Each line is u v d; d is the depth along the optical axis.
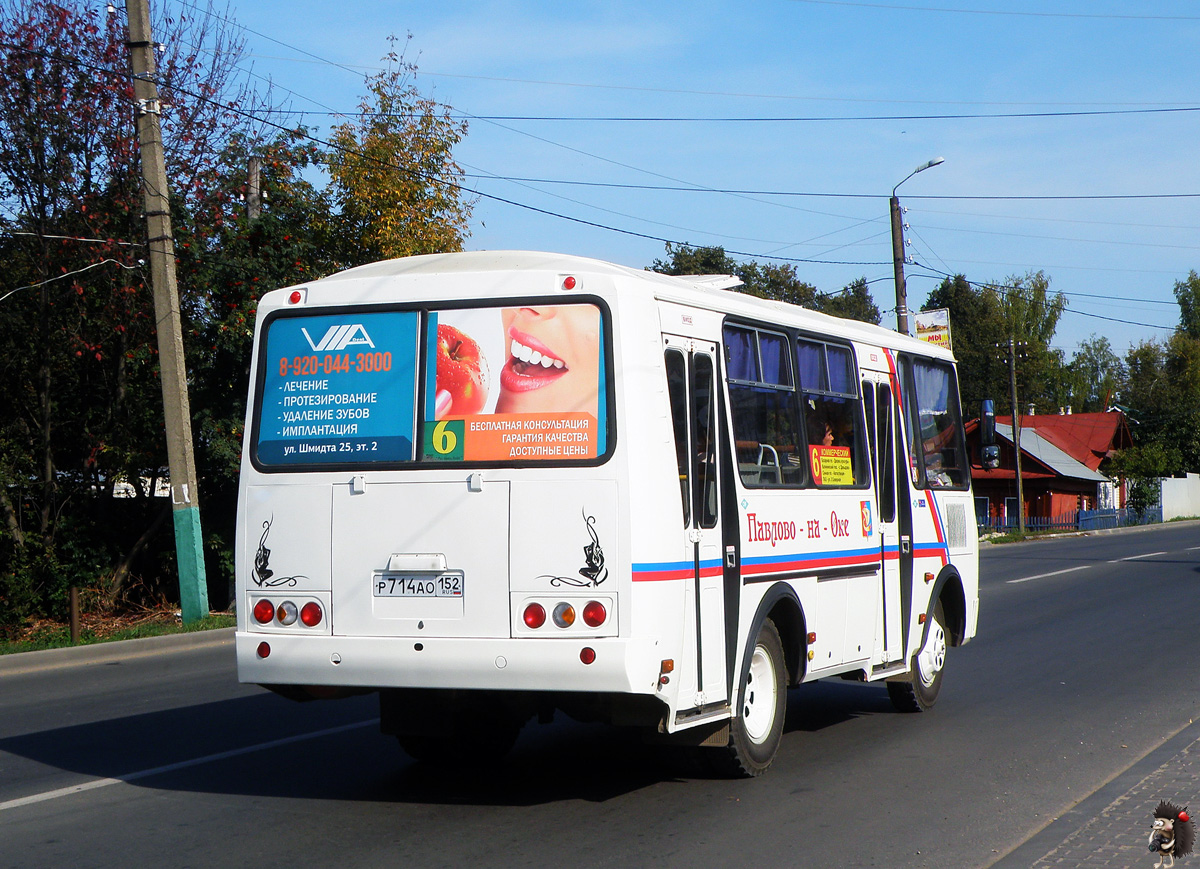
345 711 11.02
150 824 7.05
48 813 7.32
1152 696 11.23
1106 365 105.94
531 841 6.63
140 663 14.89
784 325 8.73
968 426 62.06
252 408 7.55
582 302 6.99
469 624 6.89
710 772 8.18
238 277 19.92
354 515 7.18
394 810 7.36
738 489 7.85
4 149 18.73
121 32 19.27
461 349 7.14
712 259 54.47
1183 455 81.44
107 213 19.34
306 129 21.95
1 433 19.73
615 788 7.92
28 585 18.72
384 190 24.75
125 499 21.31
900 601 10.30
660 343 7.18
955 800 7.52
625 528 6.72
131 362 20.38
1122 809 6.88
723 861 6.24
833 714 10.80
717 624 7.50
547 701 7.24
